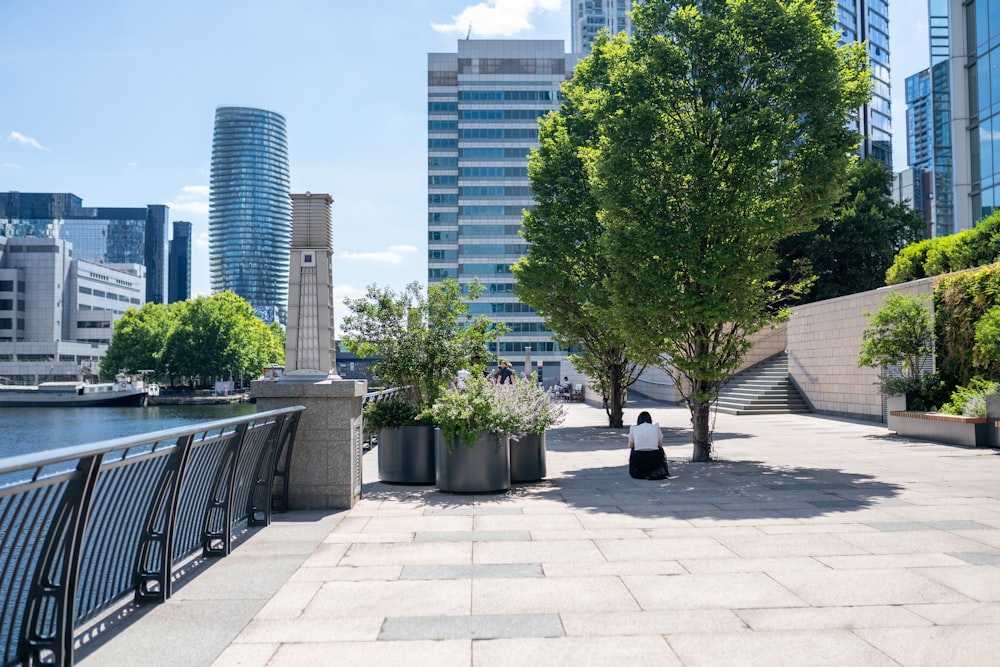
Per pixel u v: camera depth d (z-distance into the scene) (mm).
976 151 30484
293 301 9359
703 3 14117
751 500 9312
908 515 8164
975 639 4340
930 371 19047
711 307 12789
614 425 22484
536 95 123938
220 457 6559
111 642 4395
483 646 4309
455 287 13562
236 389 109188
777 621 4695
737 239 13125
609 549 6723
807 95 12828
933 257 23406
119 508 4672
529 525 7875
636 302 13414
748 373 33188
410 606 5090
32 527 3521
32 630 3760
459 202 122875
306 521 8133
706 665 3988
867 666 3953
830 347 25719
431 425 11055
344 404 8883
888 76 114062
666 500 9414
